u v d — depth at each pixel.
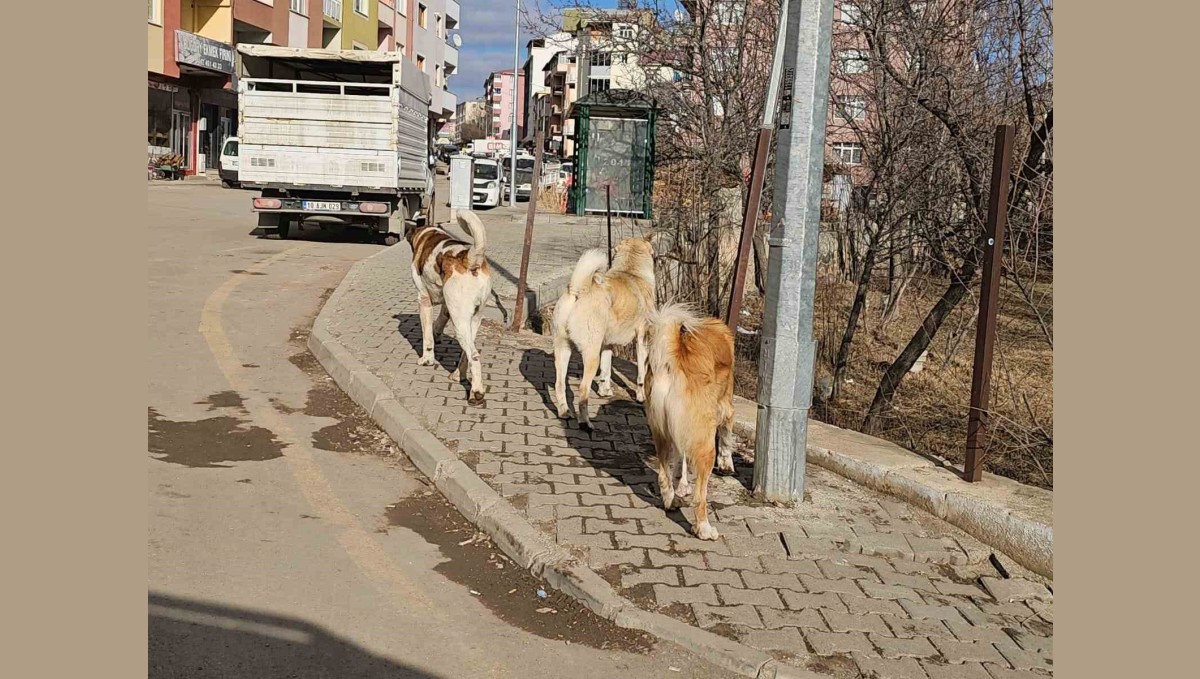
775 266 6.02
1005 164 5.83
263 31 42.19
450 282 7.90
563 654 4.26
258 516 5.57
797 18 5.86
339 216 19.06
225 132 42.62
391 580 4.88
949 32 8.77
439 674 4.02
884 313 12.38
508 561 5.23
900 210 9.55
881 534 5.67
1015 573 5.34
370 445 7.09
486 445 6.77
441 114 66.88
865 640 4.45
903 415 9.49
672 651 4.32
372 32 53.59
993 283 6.02
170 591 4.55
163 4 34.25
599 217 26.14
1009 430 7.07
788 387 6.01
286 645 4.14
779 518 5.81
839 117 10.86
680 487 6.00
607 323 7.47
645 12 12.80
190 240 17.91
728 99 11.99
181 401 7.74
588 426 7.32
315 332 9.98
